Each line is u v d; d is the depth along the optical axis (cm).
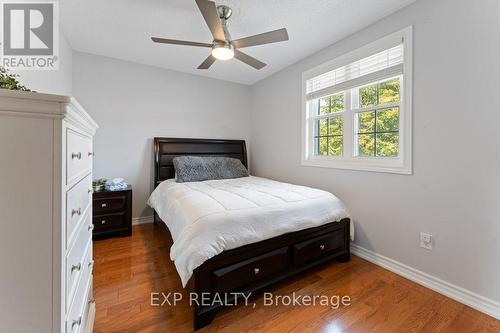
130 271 204
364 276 200
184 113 367
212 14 161
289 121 338
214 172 331
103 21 224
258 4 195
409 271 198
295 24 225
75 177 89
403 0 190
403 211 202
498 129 150
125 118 324
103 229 275
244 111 426
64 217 73
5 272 66
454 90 169
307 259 193
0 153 63
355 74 243
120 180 304
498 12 148
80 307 103
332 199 220
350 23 224
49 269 70
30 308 68
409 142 196
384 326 143
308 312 155
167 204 227
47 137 67
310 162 300
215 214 158
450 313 155
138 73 330
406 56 196
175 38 256
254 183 292
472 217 162
